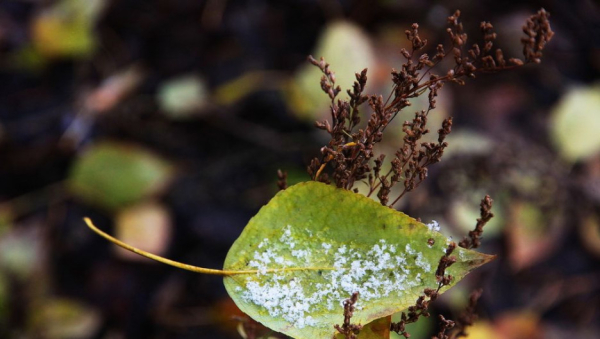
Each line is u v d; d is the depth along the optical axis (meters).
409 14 0.76
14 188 0.70
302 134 0.71
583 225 0.68
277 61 0.74
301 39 0.75
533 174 0.67
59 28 0.73
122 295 0.66
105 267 0.67
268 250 0.36
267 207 0.36
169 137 0.72
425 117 0.37
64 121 0.72
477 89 0.74
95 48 0.75
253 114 0.72
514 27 0.75
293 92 0.69
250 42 0.75
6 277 0.64
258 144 0.71
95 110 0.72
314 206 0.36
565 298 0.67
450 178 0.65
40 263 0.66
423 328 0.58
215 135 0.72
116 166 0.67
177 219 0.68
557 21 0.78
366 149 0.37
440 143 0.37
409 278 0.36
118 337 0.64
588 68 0.77
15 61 0.74
